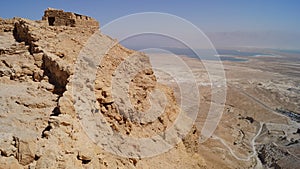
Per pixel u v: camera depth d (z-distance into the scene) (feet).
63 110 36.40
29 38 62.64
